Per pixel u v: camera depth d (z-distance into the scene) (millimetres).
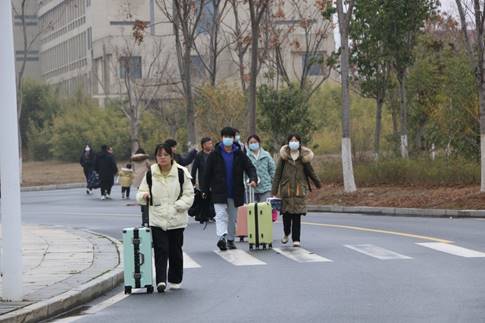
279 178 37875
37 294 25141
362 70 78688
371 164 69875
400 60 75938
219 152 37156
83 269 30406
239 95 90188
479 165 63719
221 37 117812
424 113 83625
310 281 28312
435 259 32750
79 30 182875
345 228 45812
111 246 37938
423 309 22891
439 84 82000
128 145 153250
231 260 34188
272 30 85562
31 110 174375
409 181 65500
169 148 27594
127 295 26875
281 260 33719
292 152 37750
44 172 131750
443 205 55375
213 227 48500
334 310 23109
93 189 96750
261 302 24703
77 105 163125
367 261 32688
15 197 24344
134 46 133000
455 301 23953
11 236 24266
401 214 56000
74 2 184375
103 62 161000
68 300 24656
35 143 168625
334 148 117438
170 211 27281
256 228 37094
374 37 75375
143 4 157250
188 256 35750
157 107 130875
